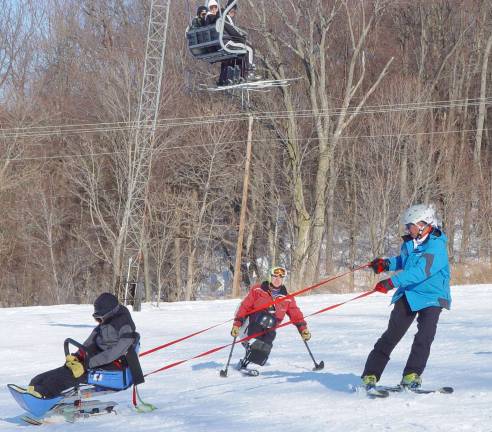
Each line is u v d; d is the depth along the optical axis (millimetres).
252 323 11148
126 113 45344
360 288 37750
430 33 53844
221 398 8781
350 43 52750
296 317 11055
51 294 48125
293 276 42719
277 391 8930
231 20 21297
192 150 47062
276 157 48844
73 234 47500
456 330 15930
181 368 12234
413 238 8039
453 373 9734
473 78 56312
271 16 47500
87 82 50625
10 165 47406
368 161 46844
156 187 46125
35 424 7883
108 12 56719
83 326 21078
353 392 8375
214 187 47188
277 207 46812
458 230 48125
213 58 21625
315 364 10992
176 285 48844
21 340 18094
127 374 8016
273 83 25344
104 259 46094
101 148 46844
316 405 7723
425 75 52938
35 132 48062
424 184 45656
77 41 55406
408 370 8062
